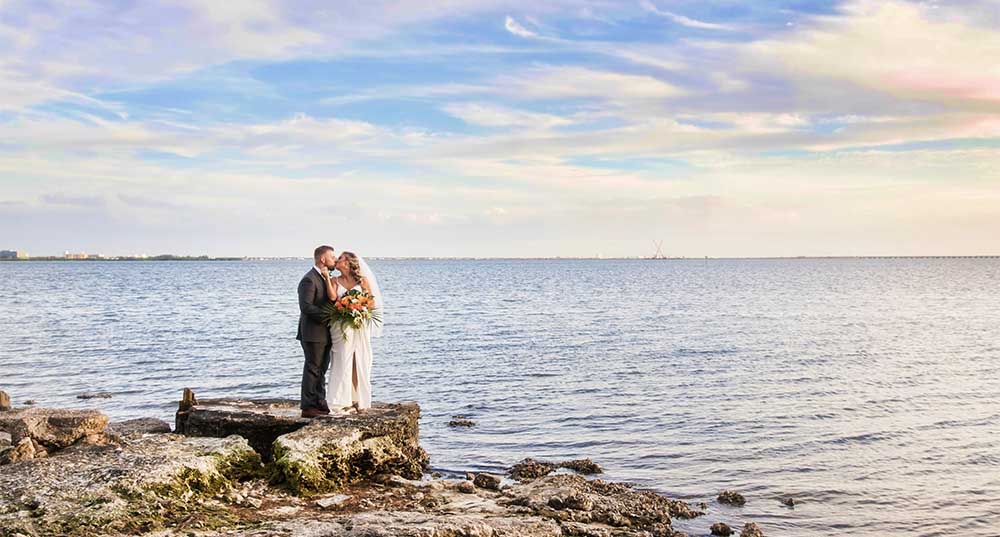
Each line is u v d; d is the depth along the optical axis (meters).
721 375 25.73
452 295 80.94
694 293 85.31
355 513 9.16
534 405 20.62
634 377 25.28
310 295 12.27
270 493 9.97
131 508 8.13
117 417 19.34
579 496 11.06
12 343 34.94
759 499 12.77
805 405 20.64
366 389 12.88
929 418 19.12
